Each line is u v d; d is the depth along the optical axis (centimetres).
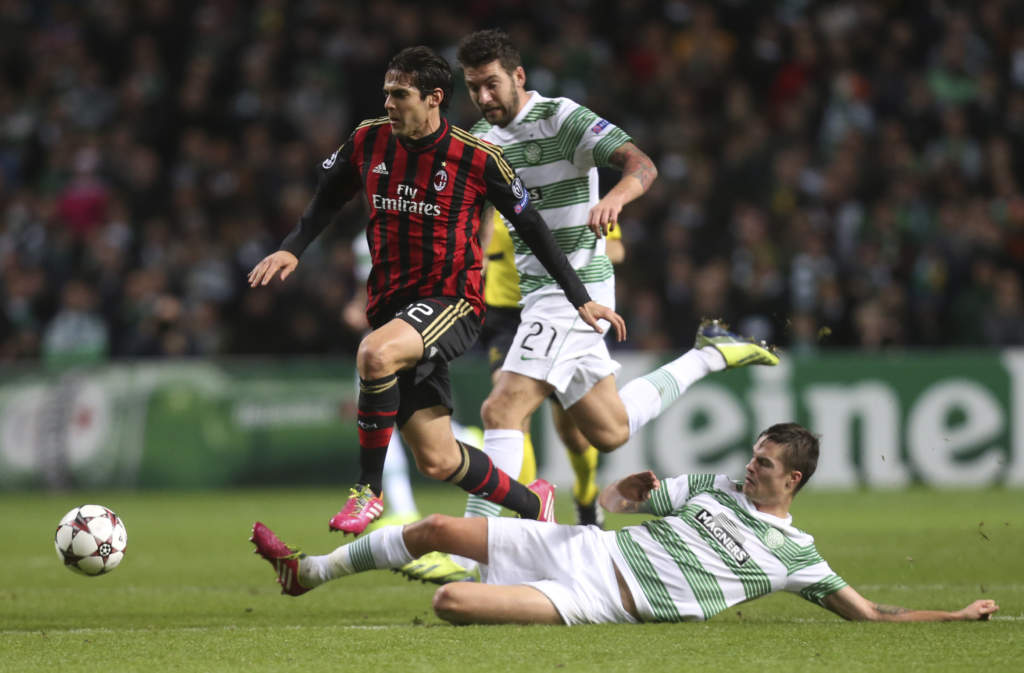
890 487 4400
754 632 1623
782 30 6075
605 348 2109
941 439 4431
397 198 1809
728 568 1697
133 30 6125
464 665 1427
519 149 2077
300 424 4509
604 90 5662
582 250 2083
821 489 4372
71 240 5291
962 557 2562
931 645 1537
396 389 1762
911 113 5747
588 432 2086
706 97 5769
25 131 5941
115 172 5528
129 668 1434
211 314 4794
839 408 4403
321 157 5506
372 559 1747
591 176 2086
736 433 4350
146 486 4506
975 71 6066
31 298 5103
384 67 5716
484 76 2039
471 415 4425
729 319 4734
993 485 4434
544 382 2061
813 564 1714
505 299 2469
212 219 5331
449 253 1816
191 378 4544
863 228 5131
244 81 5828
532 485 1944
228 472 4503
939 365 4438
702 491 1753
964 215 5216
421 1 6094
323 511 3797
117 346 4872
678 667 1409
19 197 5531
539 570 1709
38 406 4534
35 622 1842
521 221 1827
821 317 4750
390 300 1836
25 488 4509
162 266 5047
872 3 6228
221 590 2228
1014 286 4881
